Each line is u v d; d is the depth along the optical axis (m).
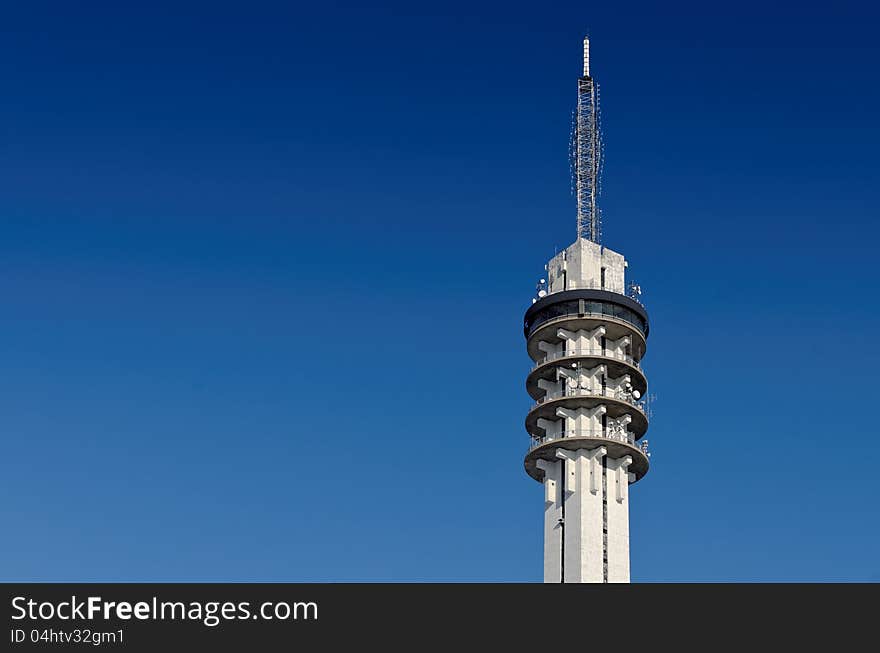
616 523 138.88
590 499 138.25
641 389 146.75
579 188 156.62
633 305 147.12
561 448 141.12
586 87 159.00
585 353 143.38
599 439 139.75
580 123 159.62
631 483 145.00
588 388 143.00
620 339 146.88
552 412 143.00
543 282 154.12
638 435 145.88
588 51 159.62
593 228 154.25
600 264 151.12
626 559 137.75
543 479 146.50
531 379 146.25
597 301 146.00
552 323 145.62
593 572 134.88
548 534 140.00
